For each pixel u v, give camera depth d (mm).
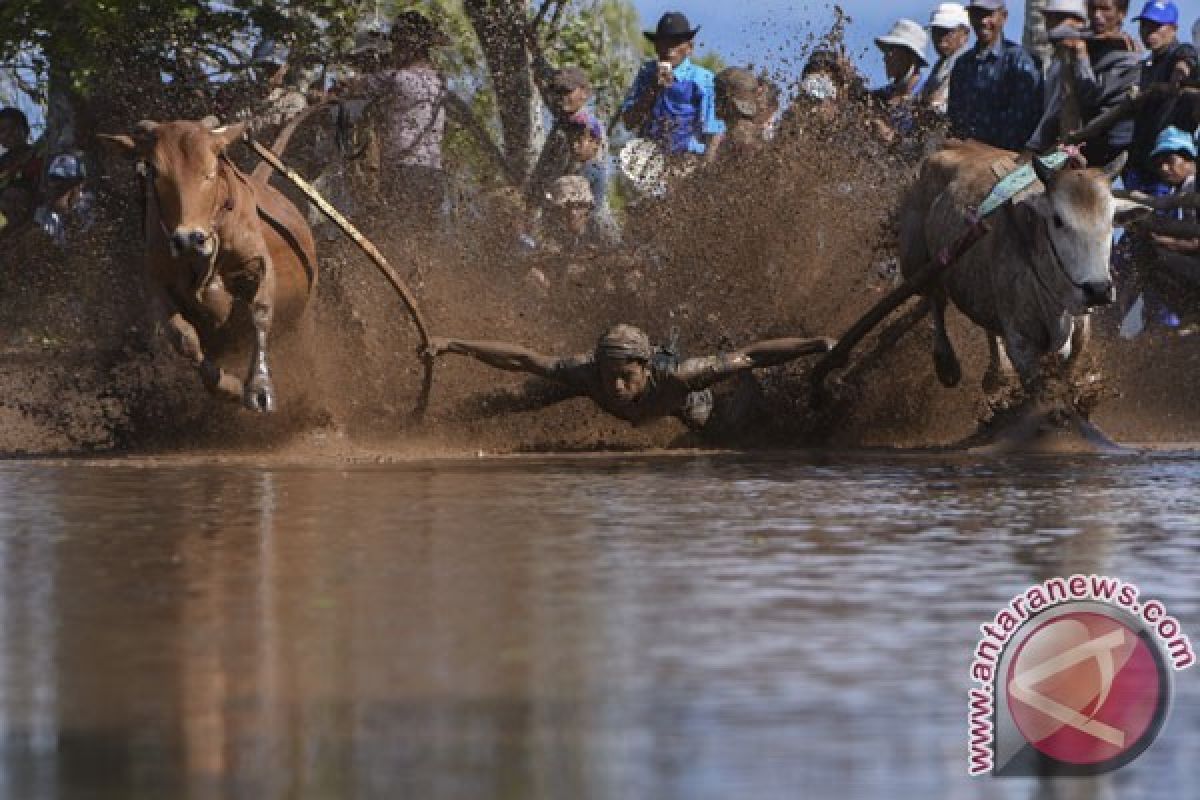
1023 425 27406
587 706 9586
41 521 17297
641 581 13508
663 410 28219
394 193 35281
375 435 29453
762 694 9859
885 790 8086
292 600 12719
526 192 38562
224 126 26797
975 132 34688
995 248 28094
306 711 9492
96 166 42219
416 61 36562
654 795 7938
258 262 26656
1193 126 35062
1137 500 19281
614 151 42531
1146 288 35469
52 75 42906
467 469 23672
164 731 9094
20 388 31141
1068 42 33625
